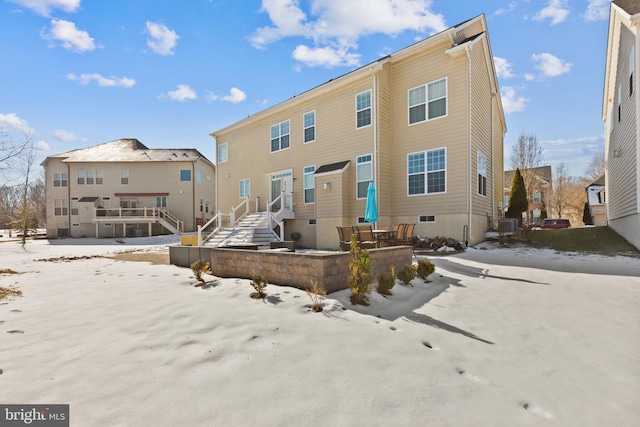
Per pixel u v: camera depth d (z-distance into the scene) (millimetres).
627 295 4996
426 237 12234
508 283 5848
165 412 1969
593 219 29047
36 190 43500
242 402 2076
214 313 3979
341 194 13383
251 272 5801
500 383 2328
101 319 3842
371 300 4477
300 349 2906
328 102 14734
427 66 12586
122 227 28188
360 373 2465
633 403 2070
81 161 28438
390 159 13617
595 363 2664
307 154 15625
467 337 3229
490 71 15164
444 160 12062
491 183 15430
